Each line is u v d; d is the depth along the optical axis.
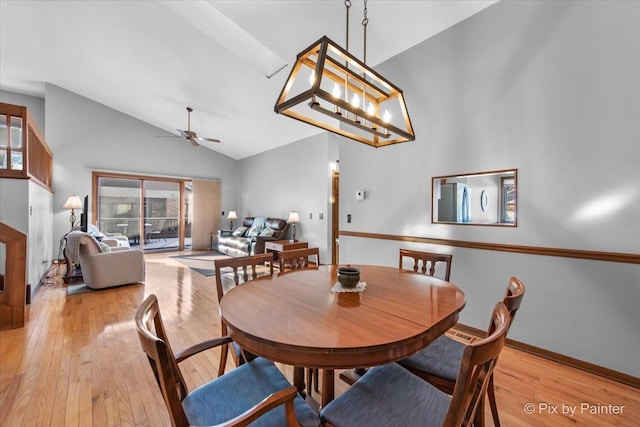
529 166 2.24
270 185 7.38
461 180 2.63
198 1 3.20
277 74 4.08
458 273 2.68
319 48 1.47
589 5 1.96
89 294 3.75
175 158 7.63
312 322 1.10
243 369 1.28
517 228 2.31
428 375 1.30
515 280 1.36
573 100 2.04
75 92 6.23
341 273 1.53
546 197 2.17
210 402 1.06
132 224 7.13
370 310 1.22
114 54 4.62
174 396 0.80
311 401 1.58
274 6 2.64
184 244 8.04
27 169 3.46
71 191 6.18
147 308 1.05
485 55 2.46
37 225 4.06
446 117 2.73
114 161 6.72
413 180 3.02
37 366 2.05
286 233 6.66
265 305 1.28
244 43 3.71
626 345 1.86
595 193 1.96
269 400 0.82
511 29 2.31
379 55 3.13
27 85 5.99
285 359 0.97
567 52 2.06
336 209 5.98
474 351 0.72
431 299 1.37
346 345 0.92
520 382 1.88
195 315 3.04
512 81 2.32
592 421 1.54
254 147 7.46
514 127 2.31
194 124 6.75
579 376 1.95
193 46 4.01
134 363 2.10
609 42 1.89
